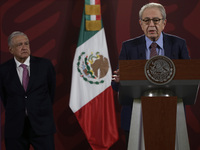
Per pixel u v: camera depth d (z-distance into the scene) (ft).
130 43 16.58
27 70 21.72
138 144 11.37
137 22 30.81
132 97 12.29
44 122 21.09
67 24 31.19
